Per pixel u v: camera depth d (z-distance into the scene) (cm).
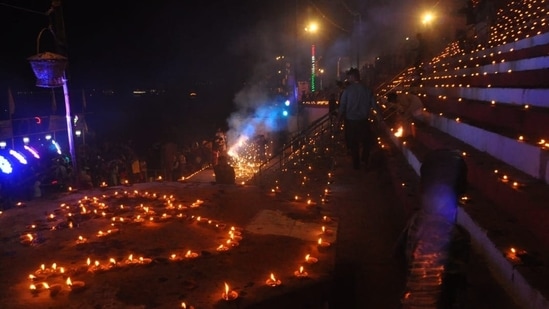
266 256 553
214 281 484
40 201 873
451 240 304
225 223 691
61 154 1856
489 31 1688
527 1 1545
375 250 623
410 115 1291
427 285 302
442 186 314
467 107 982
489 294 411
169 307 428
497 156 687
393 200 861
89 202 852
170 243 613
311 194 1140
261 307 435
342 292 509
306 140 1825
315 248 578
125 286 477
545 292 338
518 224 491
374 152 1325
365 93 1112
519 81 907
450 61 1853
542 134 624
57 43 1220
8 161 1559
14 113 2133
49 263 554
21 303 445
